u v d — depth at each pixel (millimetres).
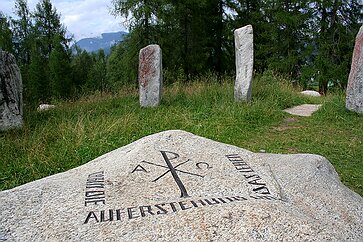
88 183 2580
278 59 20422
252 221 2045
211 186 2484
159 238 1958
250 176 2658
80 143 5273
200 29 18781
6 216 2246
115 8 16047
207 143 3074
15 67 6438
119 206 2275
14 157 4914
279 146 5805
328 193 2787
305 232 2021
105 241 1960
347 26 18281
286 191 2678
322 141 6027
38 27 23078
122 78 18375
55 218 2193
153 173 2615
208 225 2023
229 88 9492
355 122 7055
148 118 7066
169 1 16453
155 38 16719
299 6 19750
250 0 20641
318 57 18047
